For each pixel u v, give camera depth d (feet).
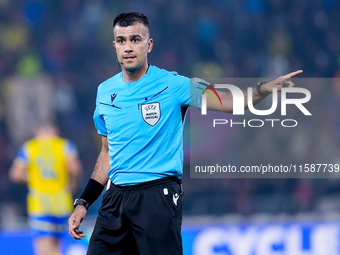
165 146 51.01
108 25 183.42
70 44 181.06
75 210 53.62
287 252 103.19
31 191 100.89
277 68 180.34
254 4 189.88
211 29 185.26
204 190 134.92
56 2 187.01
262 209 128.36
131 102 51.34
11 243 102.12
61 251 101.30
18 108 161.38
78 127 164.04
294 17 187.93
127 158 51.03
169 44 183.62
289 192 136.26
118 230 51.13
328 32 187.73
